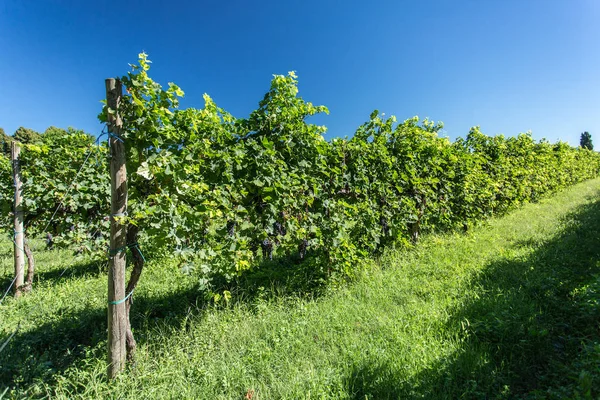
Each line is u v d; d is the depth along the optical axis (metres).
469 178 7.77
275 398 2.38
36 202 5.27
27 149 5.41
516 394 2.30
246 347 3.02
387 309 3.67
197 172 3.57
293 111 4.30
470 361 2.60
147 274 5.42
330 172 5.01
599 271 4.13
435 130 7.47
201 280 3.72
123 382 2.56
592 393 2.04
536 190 11.90
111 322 2.67
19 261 4.97
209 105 3.92
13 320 3.79
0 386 2.61
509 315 3.13
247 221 3.99
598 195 12.08
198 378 2.61
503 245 5.99
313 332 3.25
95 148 5.68
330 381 2.48
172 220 3.03
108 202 5.90
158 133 2.99
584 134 57.44
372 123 6.06
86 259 7.02
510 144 10.45
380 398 2.29
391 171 5.89
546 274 4.14
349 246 4.68
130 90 2.69
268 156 4.08
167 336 3.29
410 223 6.56
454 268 4.77
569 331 3.02
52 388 2.58
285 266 5.24
